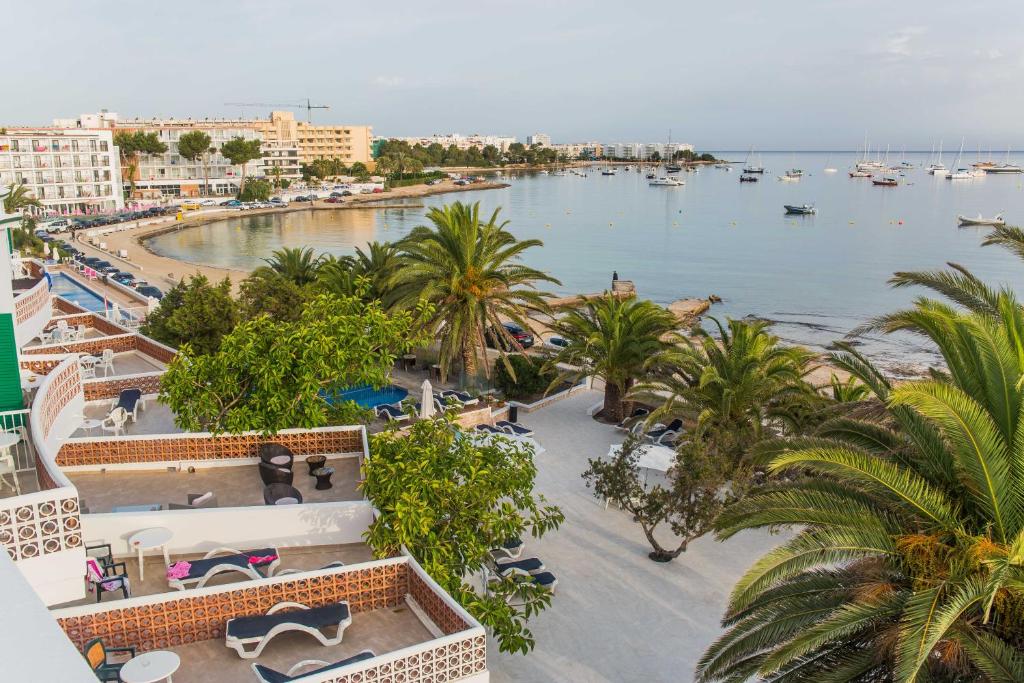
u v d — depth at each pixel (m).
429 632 10.45
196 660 9.55
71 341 25.72
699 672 11.49
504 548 17.97
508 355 34.06
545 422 29.06
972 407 9.61
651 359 27.27
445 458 13.67
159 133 148.88
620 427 28.19
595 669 14.41
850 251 96.38
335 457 16.30
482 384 33.62
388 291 34.03
